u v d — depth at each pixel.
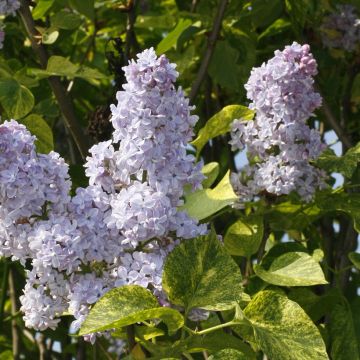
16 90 1.63
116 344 1.84
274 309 1.25
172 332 1.25
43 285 1.31
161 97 1.27
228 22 1.85
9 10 1.65
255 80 1.48
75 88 1.96
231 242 1.53
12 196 1.26
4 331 2.10
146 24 1.93
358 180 1.73
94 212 1.28
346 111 1.87
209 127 1.55
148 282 1.27
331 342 1.54
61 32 1.85
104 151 1.29
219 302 1.25
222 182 1.46
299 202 1.57
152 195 1.27
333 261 1.77
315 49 1.88
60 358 2.04
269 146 1.51
